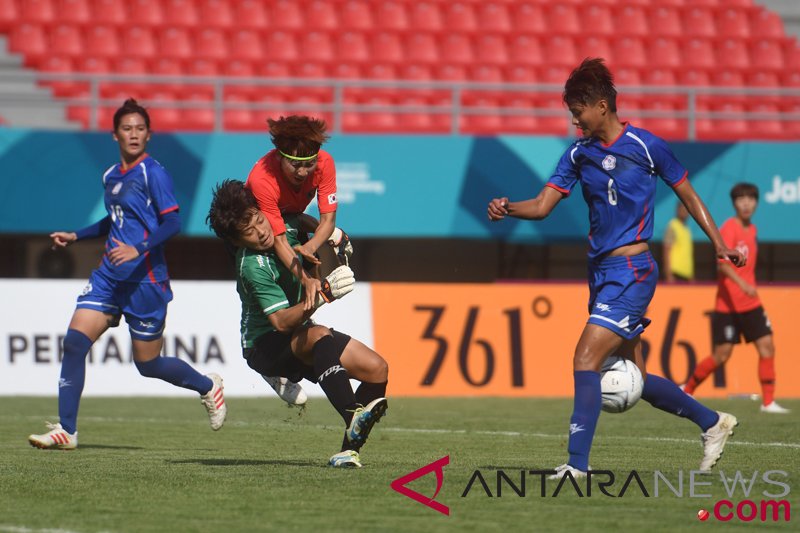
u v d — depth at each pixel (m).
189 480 20.38
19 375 45.56
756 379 48.47
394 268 61.34
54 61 66.50
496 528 15.62
